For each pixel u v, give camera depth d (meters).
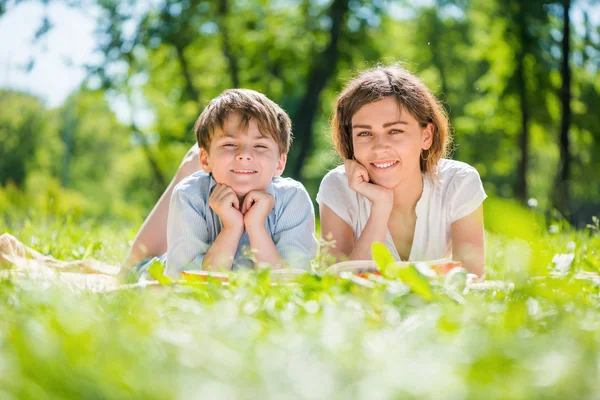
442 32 25.16
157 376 1.10
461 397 1.03
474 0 21.28
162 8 20.94
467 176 4.12
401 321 1.92
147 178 34.50
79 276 3.69
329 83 22.56
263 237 3.69
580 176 22.81
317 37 22.23
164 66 22.66
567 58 19.03
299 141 21.67
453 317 1.68
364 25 22.00
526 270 2.17
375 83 3.88
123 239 6.39
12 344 1.21
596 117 20.66
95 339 1.37
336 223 4.17
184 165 4.54
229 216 3.67
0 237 4.16
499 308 2.03
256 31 22.31
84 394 1.01
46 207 7.14
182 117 24.95
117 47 20.47
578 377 1.13
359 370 1.15
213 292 2.27
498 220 1.20
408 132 3.85
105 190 41.19
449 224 4.13
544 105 20.58
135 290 2.51
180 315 1.86
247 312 1.93
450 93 25.52
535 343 1.46
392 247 4.01
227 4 22.31
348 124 4.04
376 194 3.84
